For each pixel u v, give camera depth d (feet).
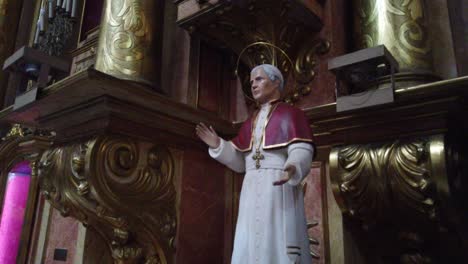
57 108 6.75
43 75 6.33
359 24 7.30
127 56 7.86
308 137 4.69
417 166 5.45
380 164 5.77
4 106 13.67
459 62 7.07
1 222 12.51
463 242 6.00
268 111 5.20
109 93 6.01
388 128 5.87
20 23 15.11
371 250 6.86
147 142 7.00
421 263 6.36
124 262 6.93
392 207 5.84
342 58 5.49
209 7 6.88
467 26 7.17
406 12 6.73
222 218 8.10
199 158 7.89
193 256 7.33
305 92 7.51
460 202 5.74
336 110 5.71
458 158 5.91
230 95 8.82
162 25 8.68
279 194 4.66
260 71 5.37
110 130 6.42
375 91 5.39
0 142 13.17
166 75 8.64
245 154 5.20
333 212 6.60
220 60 8.84
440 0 7.43
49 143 11.52
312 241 6.59
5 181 12.82
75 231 9.24
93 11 13.58
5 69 6.56
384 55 5.15
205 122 7.30
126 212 6.46
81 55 12.39
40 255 10.53
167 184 7.18
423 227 5.92
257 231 4.53
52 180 7.13
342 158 6.16
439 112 5.36
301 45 7.78
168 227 7.02
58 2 11.10
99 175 6.20
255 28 7.16
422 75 6.25
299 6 6.89
